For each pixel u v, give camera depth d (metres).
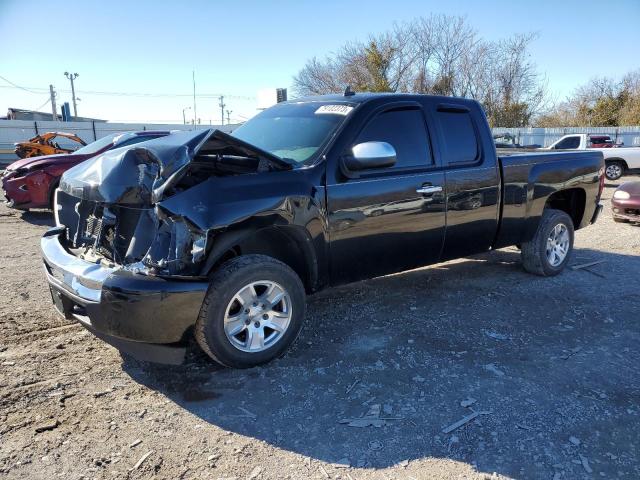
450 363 3.75
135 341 3.16
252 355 3.52
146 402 3.19
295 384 3.42
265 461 2.68
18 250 6.94
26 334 4.09
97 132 35.91
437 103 4.68
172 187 3.21
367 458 2.71
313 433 2.91
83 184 3.52
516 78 35.94
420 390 3.37
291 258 3.93
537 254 5.73
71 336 4.09
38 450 2.70
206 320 3.29
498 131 33.66
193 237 3.19
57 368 3.57
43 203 9.25
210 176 3.50
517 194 5.23
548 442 2.86
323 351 3.91
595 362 3.81
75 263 3.43
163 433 2.89
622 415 3.13
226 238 3.30
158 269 3.15
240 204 3.33
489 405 3.21
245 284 3.39
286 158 4.02
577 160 5.89
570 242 6.02
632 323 4.56
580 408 3.19
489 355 3.89
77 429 2.89
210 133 3.35
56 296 3.57
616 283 5.73
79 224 3.82
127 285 3.05
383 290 5.36
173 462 2.65
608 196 14.48
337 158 3.91
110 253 3.50
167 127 38.09
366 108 4.18
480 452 2.76
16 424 2.91
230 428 2.95
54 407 3.10
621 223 9.65
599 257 6.97
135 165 3.41
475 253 5.13
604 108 44.47
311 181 3.72
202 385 3.40
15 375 3.44
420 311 4.77
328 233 3.84
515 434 2.92
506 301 5.08
